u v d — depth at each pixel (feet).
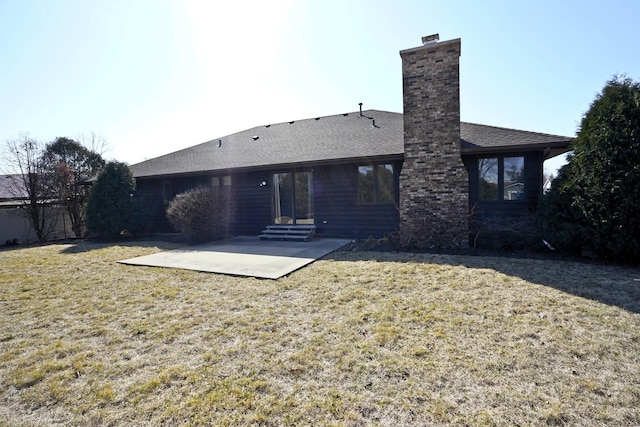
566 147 25.91
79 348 11.25
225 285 18.51
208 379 9.07
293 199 39.68
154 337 11.93
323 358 10.03
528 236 25.77
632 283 16.75
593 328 11.66
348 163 35.04
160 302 15.90
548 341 10.75
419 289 16.49
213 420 7.41
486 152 28.71
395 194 33.63
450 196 28.22
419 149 29.17
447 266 20.90
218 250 30.60
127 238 43.04
